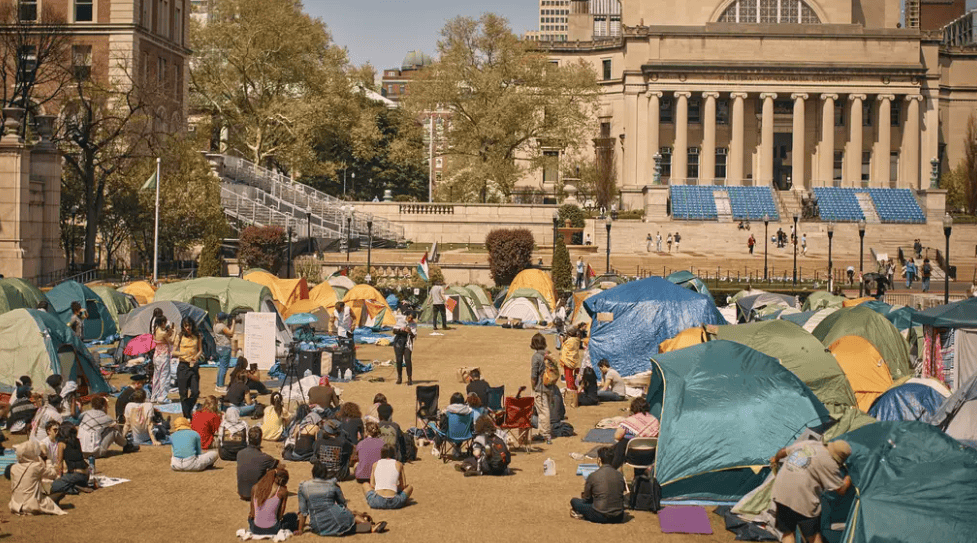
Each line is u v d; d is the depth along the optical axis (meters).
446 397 28.77
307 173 95.62
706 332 27.70
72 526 16.22
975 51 123.00
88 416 20.62
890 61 109.56
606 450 17.20
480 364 36.06
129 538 15.64
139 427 22.20
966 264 82.12
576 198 105.75
